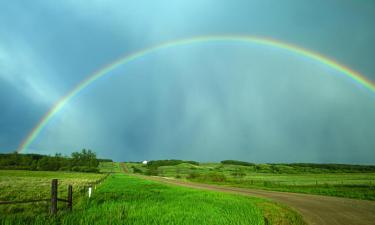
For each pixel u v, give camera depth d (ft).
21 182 155.84
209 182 239.50
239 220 50.19
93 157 612.70
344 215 63.62
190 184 203.82
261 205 78.18
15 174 311.27
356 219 58.54
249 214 56.75
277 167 645.92
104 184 169.27
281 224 52.21
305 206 79.51
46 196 86.84
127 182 197.88
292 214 63.72
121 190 123.54
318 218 59.41
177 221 48.19
